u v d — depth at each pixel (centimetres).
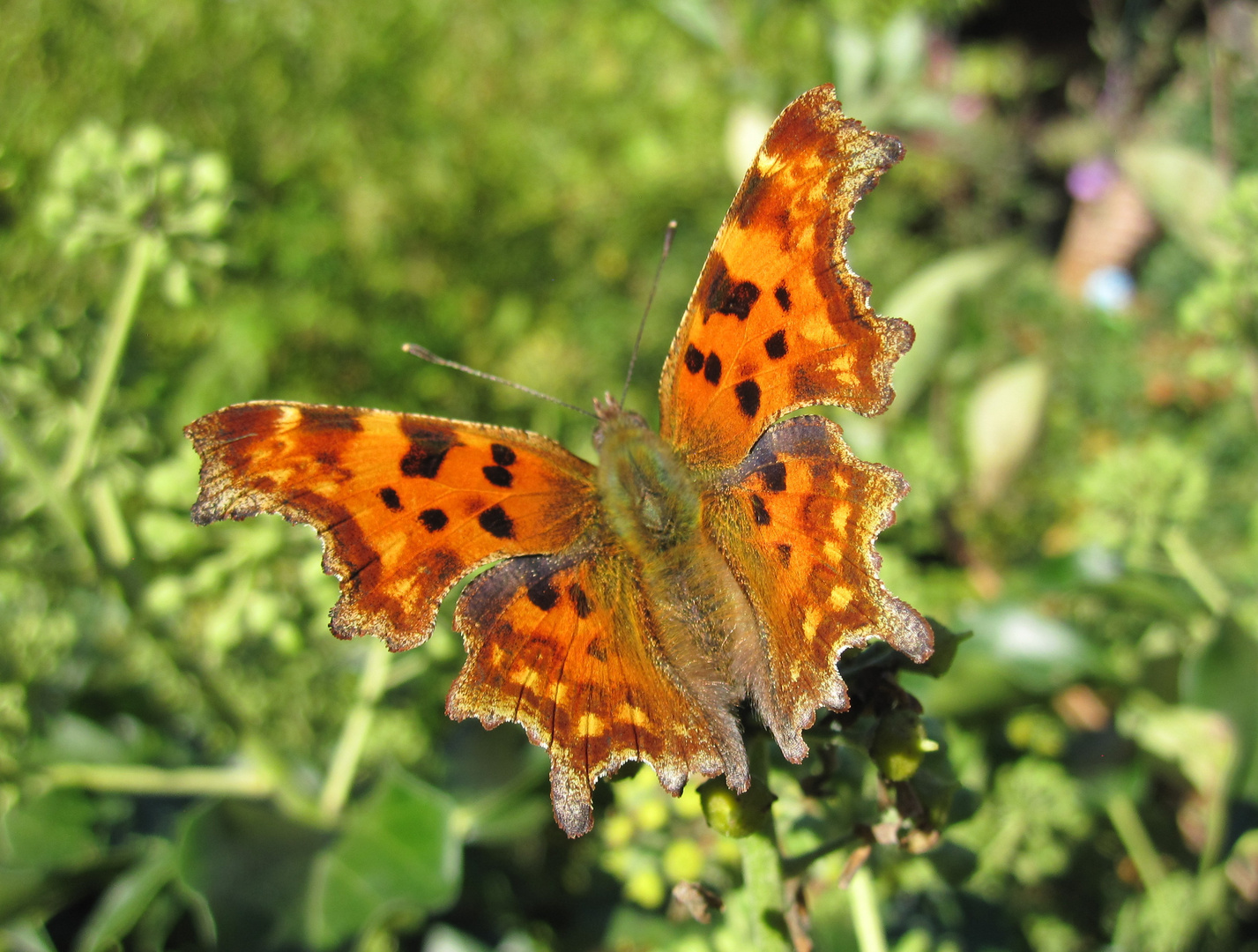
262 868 10
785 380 7
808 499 6
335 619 7
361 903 9
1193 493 13
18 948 11
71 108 22
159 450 11
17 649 10
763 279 7
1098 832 14
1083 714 14
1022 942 12
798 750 6
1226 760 11
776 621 7
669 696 7
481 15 27
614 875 11
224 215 10
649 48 27
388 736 14
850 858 7
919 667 6
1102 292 34
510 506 7
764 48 20
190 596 10
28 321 10
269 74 24
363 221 24
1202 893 11
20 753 10
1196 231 15
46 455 11
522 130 26
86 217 10
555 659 7
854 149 6
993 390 17
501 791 11
